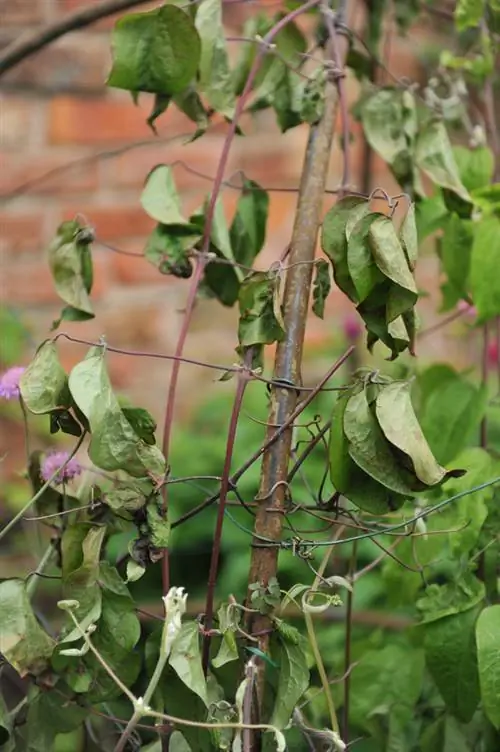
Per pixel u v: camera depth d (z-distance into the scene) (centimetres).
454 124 209
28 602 177
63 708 180
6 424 295
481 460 189
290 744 190
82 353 332
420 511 183
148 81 183
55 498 184
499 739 190
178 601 168
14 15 292
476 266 190
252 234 195
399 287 169
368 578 238
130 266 336
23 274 321
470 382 200
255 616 175
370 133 194
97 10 201
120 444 173
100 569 177
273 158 351
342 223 171
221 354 355
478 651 178
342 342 344
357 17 239
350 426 171
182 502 280
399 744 193
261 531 176
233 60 281
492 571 188
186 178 337
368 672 196
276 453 176
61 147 319
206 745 176
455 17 200
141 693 208
